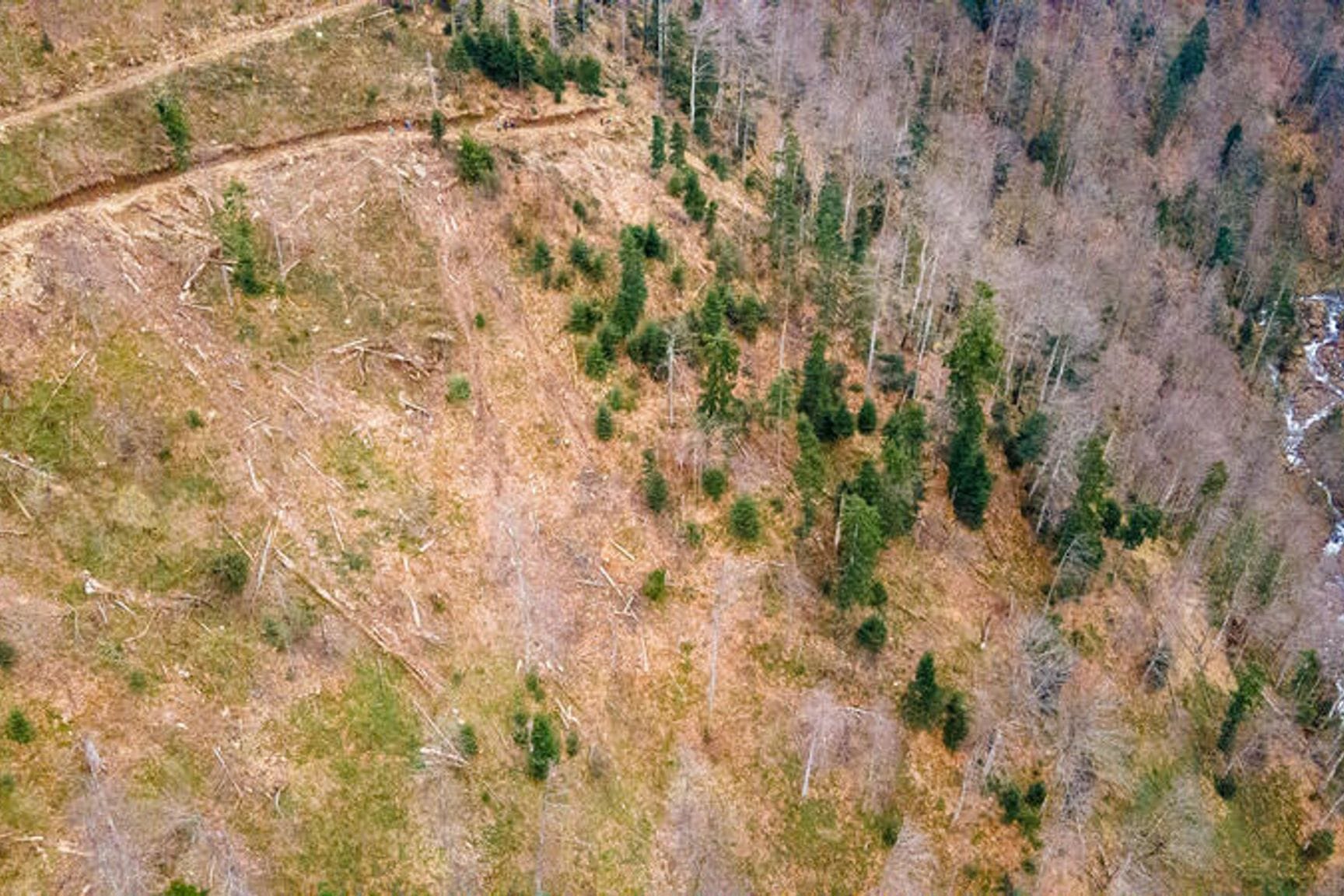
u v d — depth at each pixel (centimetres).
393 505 6388
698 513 7006
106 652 5322
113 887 4678
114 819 4881
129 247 6562
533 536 6588
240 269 6712
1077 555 7431
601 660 6300
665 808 5938
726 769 6169
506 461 6825
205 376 6350
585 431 7094
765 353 8100
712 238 8556
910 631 7006
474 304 7369
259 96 7862
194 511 5912
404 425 6725
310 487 6262
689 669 6419
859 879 6075
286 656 5666
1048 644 7056
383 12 8731
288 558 5972
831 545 7100
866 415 7788
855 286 8456
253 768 5303
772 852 6009
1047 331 8562
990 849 6372
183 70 7669
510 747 5853
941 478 7838
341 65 8306
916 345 8738
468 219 7700
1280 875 7300
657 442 7188
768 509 7150
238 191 6975
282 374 6594
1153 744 7344
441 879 5350
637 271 7425
